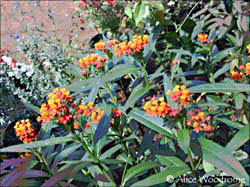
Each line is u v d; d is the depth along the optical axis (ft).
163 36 2.95
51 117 1.39
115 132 1.79
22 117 3.00
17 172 1.31
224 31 3.14
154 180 1.36
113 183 1.52
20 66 3.16
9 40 5.26
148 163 1.47
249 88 1.42
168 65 3.34
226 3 3.62
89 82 2.07
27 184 1.32
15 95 3.15
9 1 6.53
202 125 1.44
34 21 5.70
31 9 6.10
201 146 1.33
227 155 1.26
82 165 1.36
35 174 1.37
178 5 3.96
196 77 3.15
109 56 2.27
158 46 3.44
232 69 2.18
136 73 2.27
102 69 2.07
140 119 1.59
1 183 1.27
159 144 1.83
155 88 3.03
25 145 1.39
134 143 2.20
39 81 3.03
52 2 6.28
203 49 2.45
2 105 2.99
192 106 1.54
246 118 1.90
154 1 2.70
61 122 1.37
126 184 1.65
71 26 5.37
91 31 5.15
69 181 1.60
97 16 3.96
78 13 4.38
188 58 3.07
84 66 2.01
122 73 1.88
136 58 1.96
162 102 1.35
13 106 3.01
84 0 3.97
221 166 1.24
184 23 2.96
